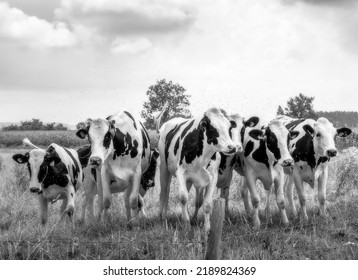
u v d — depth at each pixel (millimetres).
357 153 16172
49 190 11430
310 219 11828
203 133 10750
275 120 11523
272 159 11375
